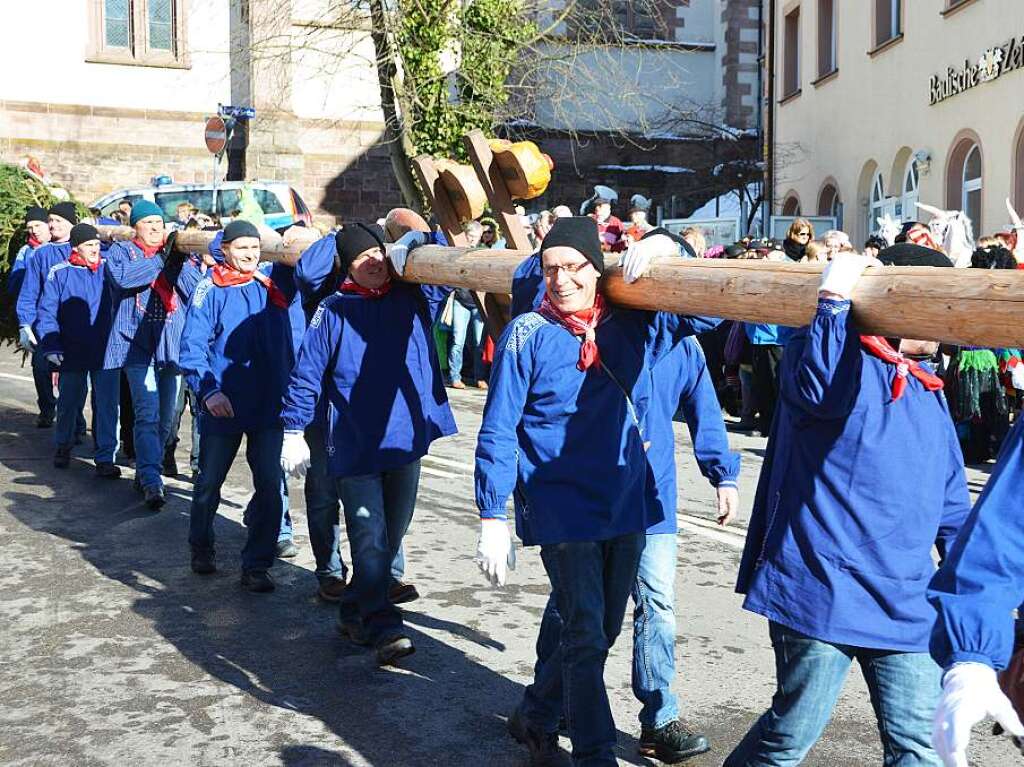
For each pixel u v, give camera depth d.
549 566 3.81
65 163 26.44
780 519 3.21
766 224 25.72
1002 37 16.31
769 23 26.02
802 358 3.04
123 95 26.70
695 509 8.45
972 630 2.19
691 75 31.59
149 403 8.26
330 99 27.91
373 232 5.23
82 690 4.96
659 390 4.25
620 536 3.84
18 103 26.12
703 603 6.19
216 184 19.66
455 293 14.70
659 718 4.30
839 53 22.36
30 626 5.79
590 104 30.00
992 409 10.16
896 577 3.09
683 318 3.90
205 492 6.57
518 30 21.50
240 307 6.28
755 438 11.59
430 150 20.64
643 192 30.45
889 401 3.11
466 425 11.99
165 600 6.20
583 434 3.75
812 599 3.12
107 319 9.54
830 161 22.92
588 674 3.73
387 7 20.16
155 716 4.69
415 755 4.33
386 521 5.41
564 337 3.76
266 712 4.73
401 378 5.25
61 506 8.31
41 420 11.64
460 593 6.33
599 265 3.76
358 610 5.54
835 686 3.17
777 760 3.20
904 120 19.64
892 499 3.10
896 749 3.12
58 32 26.27
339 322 5.20
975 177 17.61
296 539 7.52
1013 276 2.67
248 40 25.67
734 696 4.92
